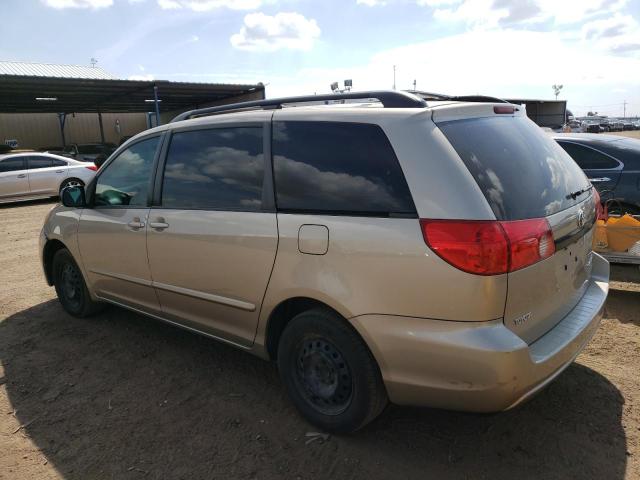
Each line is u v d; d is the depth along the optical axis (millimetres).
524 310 2361
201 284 3236
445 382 2295
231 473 2547
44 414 3133
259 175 2939
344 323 2590
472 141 2492
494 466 2535
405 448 2695
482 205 2236
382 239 2387
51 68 28562
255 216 2891
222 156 3170
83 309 4578
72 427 2984
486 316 2209
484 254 2176
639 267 4727
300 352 2861
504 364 2164
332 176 2641
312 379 2832
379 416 2988
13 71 27031
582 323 2670
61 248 4711
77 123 37812
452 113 2570
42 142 36531
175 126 3518
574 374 3373
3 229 10008
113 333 4320
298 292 2689
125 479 2529
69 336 4293
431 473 2500
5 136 34906
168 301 3572
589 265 3176
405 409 3059
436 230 2254
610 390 3160
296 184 2770
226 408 3125
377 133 2541
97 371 3664
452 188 2273
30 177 14227
